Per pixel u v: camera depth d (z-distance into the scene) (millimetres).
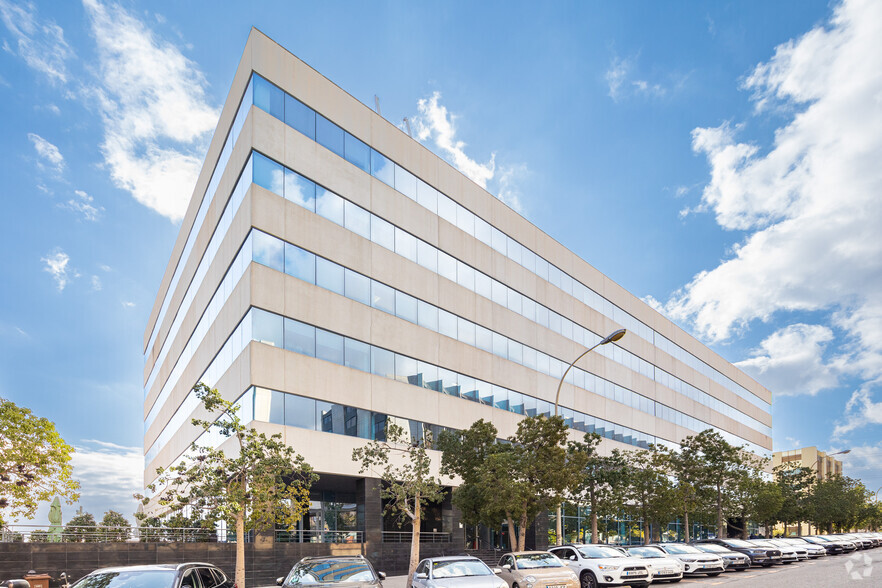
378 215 33062
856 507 66125
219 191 32531
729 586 19625
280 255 27703
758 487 48812
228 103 31656
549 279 46781
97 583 9031
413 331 33750
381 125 34312
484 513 26453
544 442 25297
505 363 40344
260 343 26016
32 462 18656
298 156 29375
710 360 73625
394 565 29547
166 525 19531
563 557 20156
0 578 18281
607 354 52562
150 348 60906
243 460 19047
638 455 37969
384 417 30969
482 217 40875
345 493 34562
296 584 11383
